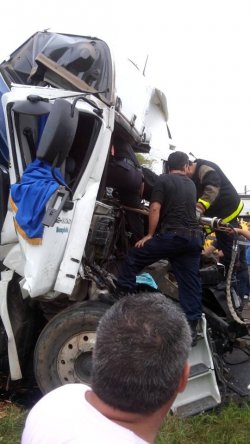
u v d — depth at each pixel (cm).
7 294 425
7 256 416
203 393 423
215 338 491
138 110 519
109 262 499
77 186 402
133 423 120
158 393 118
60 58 450
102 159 416
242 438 370
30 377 477
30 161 416
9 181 426
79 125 416
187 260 441
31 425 129
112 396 118
